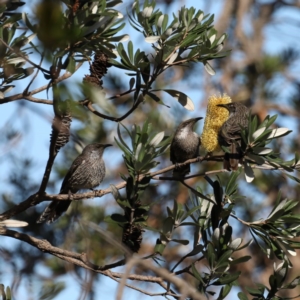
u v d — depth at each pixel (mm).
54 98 8461
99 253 14680
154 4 10477
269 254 10289
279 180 19312
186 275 17766
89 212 15469
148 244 17734
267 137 10000
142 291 10047
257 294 10172
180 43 10391
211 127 12398
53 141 9578
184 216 9938
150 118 17484
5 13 10367
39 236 14719
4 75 10180
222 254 9875
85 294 8641
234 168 10430
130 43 10383
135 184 9836
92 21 9148
